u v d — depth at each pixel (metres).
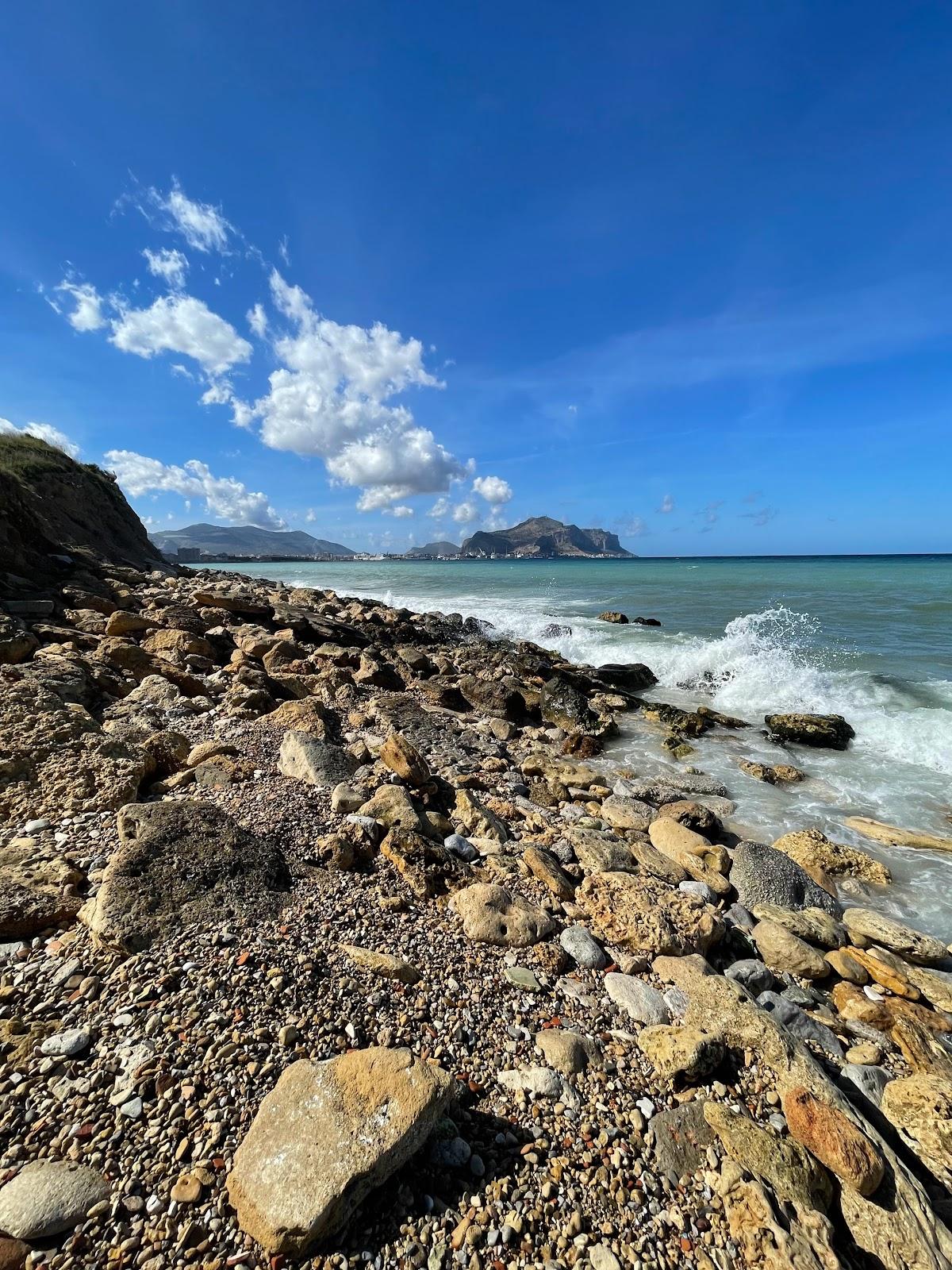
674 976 4.69
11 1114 2.81
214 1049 3.21
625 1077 3.65
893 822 8.95
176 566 32.59
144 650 10.27
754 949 5.74
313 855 5.38
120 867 4.32
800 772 10.67
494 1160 2.99
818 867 7.43
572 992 4.37
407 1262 2.50
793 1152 3.16
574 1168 3.01
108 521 29.61
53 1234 2.38
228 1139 2.77
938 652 17.84
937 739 11.73
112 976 3.64
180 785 6.38
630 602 31.41
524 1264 2.56
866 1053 4.49
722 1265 2.68
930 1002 5.21
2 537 14.23
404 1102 2.87
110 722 7.55
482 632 23.72
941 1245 2.92
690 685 16.83
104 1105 2.88
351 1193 2.55
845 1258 2.82
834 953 5.68
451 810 7.38
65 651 9.38
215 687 10.20
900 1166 3.32
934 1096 3.84
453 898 5.18
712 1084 3.69
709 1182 3.04
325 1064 3.07
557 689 14.04
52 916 4.07
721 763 11.32
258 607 16.75
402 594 38.25
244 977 3.73
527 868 6.06
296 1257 2.41
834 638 19.62
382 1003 3.80
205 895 4.37
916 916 6.76
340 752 7.64
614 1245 2.68
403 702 11.18
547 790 8.79
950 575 42.50
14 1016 3.32
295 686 11.12
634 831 7.73
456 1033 3.73
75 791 5.64
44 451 29.56
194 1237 2.43
